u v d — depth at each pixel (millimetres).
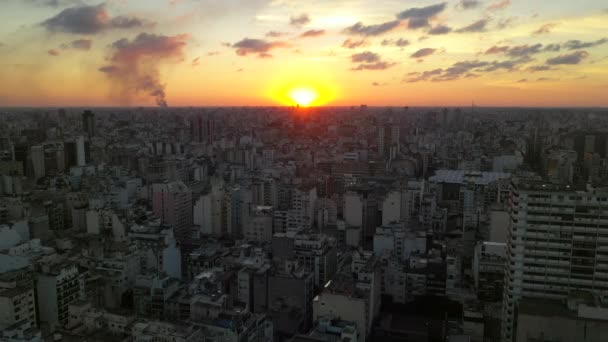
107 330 188000
